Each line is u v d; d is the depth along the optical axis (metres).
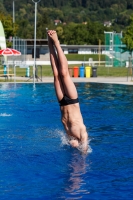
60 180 8.97
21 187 8.57
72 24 123.12
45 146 11.86
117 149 11.55
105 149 11.54
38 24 117.50
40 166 9.98
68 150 11.42
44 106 19.69
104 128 14.38
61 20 162.12
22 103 20.72
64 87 11.59
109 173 9.44
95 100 21.77
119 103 20.64
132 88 27.75
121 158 10.68
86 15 169.00
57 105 20.03
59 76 11.66
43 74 40.72
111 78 36.38
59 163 10.21
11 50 34.25
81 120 11.73
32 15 157.62
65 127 11.84
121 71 45.59
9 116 16.81
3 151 11.34
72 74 39.16
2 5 161.25
